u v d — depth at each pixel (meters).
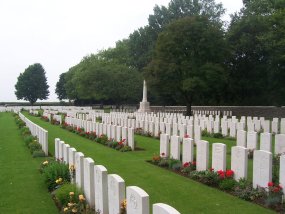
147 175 10.86
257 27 43.69
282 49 34.56
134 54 68.88
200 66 39.28
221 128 21.62
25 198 8.80
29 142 17.69
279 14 33.84
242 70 46.34
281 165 8.03
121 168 11.99
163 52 40.28
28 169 12.17
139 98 62.28
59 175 9.26
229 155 13.91
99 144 18.27
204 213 7.39
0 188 9.77
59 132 25.11
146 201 4.77
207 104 51.91
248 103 48.06
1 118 43.03
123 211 5.69
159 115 31.02
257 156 8.55
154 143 18.08
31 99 109.75
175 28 39.97
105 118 30.08
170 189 9.23
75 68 81.25
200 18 40.53
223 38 40.88
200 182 9.88
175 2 63.19
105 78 59.56
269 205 7.68
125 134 16.56
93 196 7.52
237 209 7.59
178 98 53.94
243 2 50.22
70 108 63.00
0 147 17.95
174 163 11.75
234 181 9.05
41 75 110.12
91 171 7.50
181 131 17.50
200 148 10.54
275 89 42.28
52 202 8.44
